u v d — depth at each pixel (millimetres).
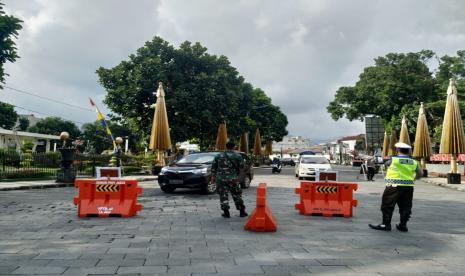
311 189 9320
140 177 21656
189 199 11883
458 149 21188
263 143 69562
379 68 44625
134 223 7625
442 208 11047
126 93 29719
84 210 8359
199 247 5648
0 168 19328
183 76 31328
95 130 70375
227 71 33719
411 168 7336
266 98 58156
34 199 11555
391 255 5406
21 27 14430
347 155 92062
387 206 7371
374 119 44125
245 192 14703
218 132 32750
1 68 14531
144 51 31078
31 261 4793
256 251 5465
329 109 47188
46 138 53781
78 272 4352
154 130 23000
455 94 21906
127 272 4367
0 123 36250
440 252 5637
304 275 4371
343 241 6281
